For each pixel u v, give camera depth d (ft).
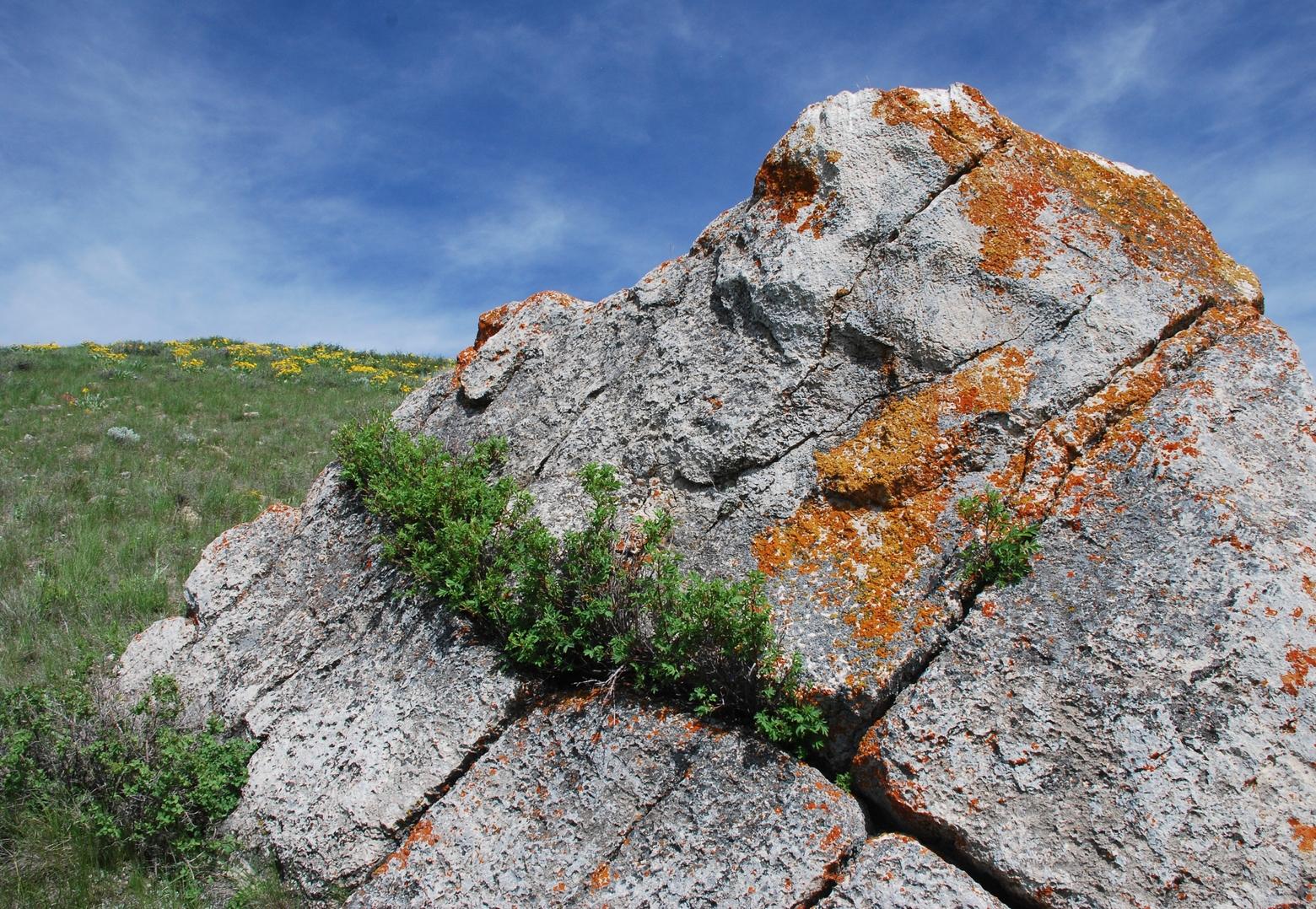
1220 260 16.81
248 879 16.14
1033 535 13.88
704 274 19.21
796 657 13.56
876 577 14.35
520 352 21.97
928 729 12.76
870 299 16.44
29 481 39.52
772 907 12.19
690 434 17.40
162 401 59.98
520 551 17.12
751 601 14.11
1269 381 14.58
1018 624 13.26
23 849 15.78
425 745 15.98
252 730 18.42
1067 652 12.89
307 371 79.10
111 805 16.84
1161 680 12.39
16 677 22.70
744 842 12.87
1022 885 11.86
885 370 16.12
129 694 20.26
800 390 16.58
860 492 15.15
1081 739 12.34
